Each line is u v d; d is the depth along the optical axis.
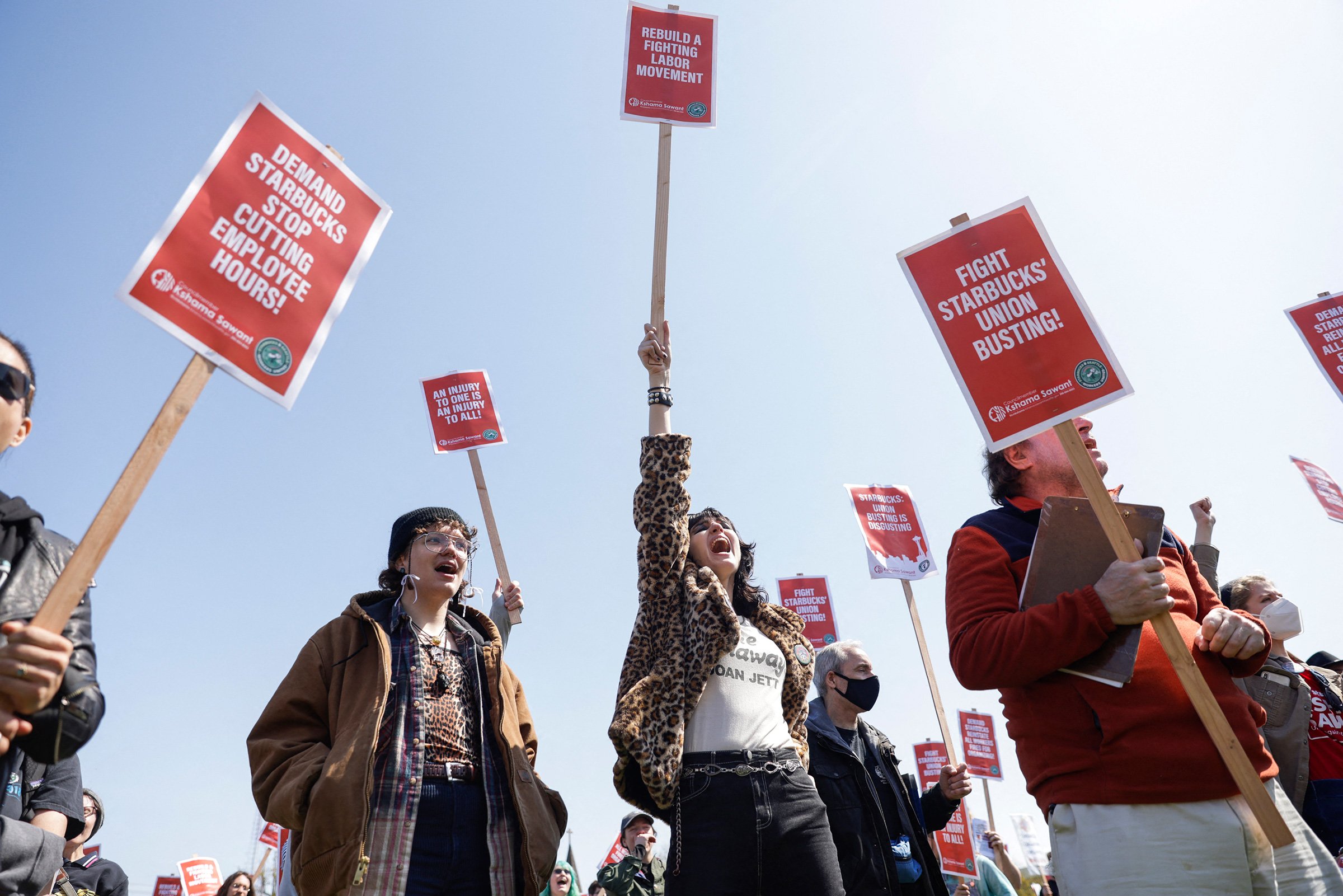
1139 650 3.02
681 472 4.01
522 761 3.75
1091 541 3.21
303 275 3.01
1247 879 2.74
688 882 3.34
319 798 3.19
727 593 4.29
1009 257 3.46
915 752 9.78
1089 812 2.90
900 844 4.92
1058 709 3.07
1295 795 4.79
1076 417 3.19
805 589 9.49
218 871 11.72
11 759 2.35
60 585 2.17
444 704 3.66
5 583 2.34
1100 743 2.95
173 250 2.77
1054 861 3.03
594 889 9.49
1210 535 5.70
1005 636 3.04
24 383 2.48
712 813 3.41
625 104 5.00
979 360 3.36
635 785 3.62
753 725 3.63
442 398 7.06
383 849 3.26
